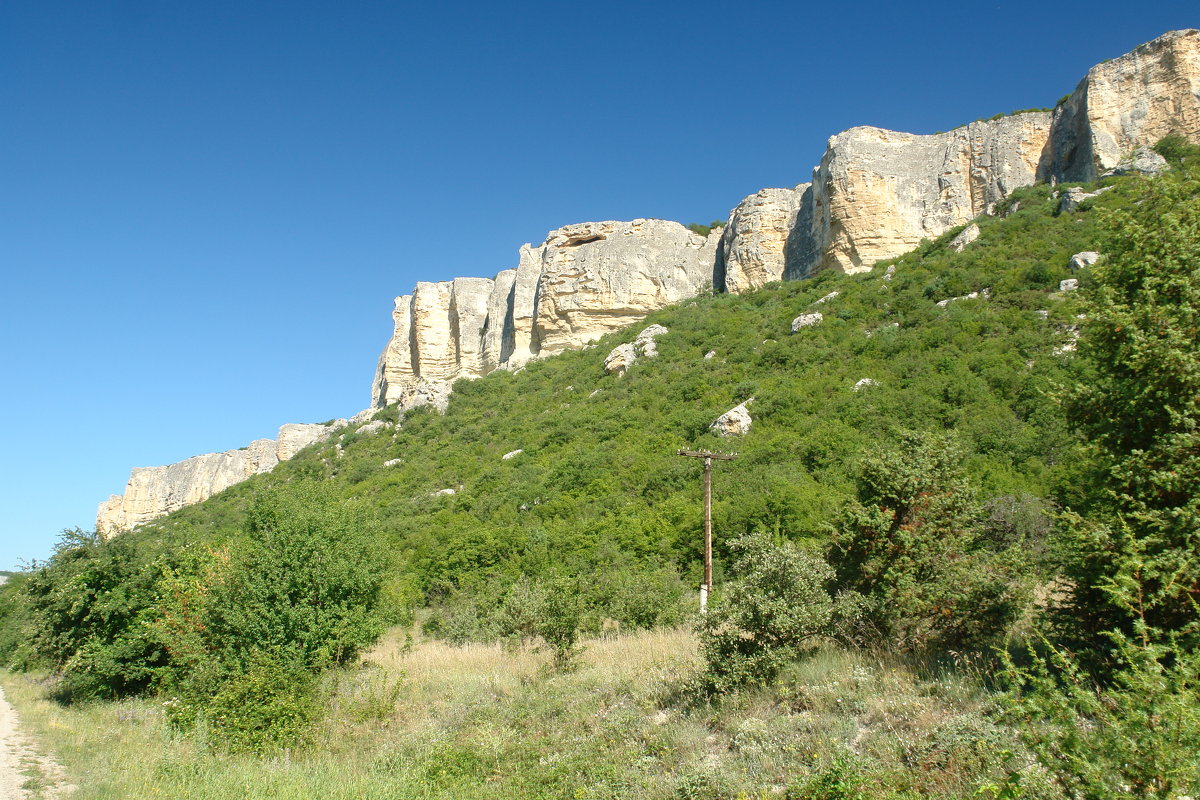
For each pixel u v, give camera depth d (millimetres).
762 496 24047
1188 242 7496
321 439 69625
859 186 51031
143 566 18125
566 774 8430
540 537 27922
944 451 9789
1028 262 35500
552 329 66125
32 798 8156
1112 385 7688
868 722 7312
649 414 39156
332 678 12742
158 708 14594
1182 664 4363
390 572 16500
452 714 11797
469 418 53344
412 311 83562
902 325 36312
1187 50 42188
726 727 8273
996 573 8797
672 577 21516
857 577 9625
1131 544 6141
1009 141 49156
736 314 50281
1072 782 4266
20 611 25250
